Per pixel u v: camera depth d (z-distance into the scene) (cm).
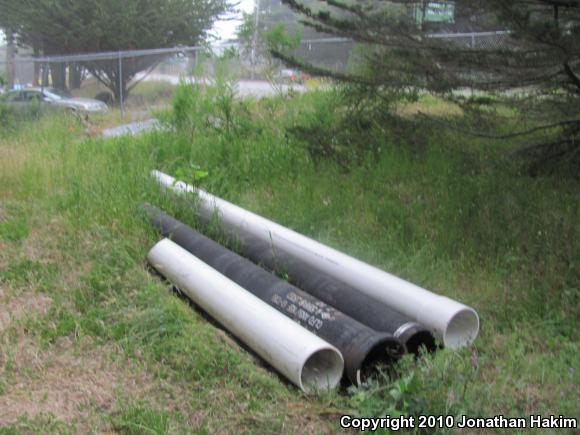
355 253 592
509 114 1048
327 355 412
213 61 1263
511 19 574
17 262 565
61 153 917
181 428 354
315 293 496
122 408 370
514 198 654
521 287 511
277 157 895
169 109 1359
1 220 668
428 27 793
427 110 1134
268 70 1159
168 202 711
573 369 404
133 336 444
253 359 433
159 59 2314
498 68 654
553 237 567
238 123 1050
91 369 413
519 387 391
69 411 370
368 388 385
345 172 816
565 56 593
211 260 555
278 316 427
